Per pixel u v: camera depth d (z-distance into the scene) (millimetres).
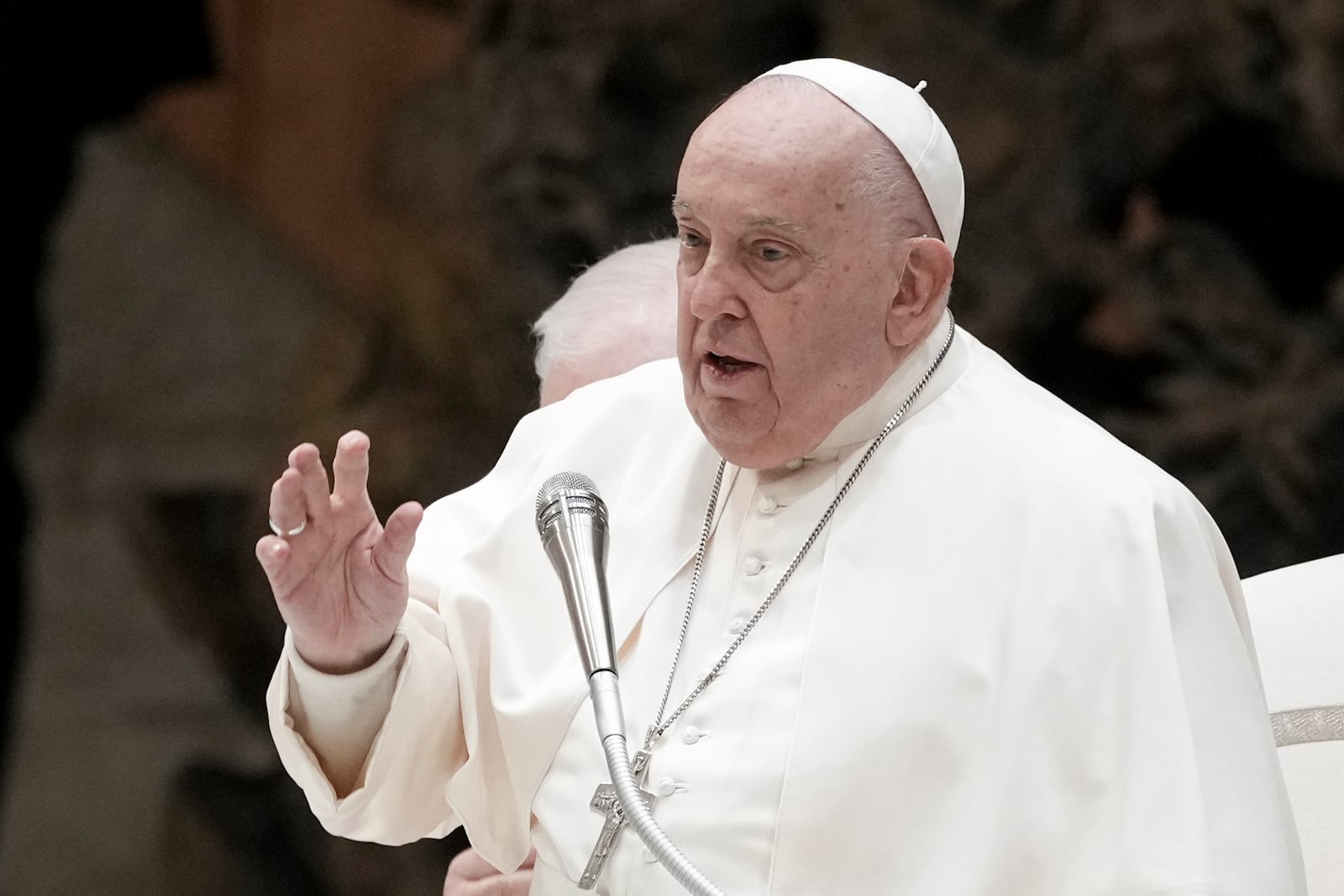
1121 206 36375
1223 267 35969
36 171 45062
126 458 44938
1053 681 7375
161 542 44812
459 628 8547
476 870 10117
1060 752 7277
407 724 8148
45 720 44188
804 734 7523
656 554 8500
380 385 42656
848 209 7617
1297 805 9609
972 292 36812
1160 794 7055
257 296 44688
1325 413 34750
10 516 44812
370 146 43812
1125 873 6977
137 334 45219
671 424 9047
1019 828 7188
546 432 9305
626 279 11234
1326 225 35531
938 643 7578
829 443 8250
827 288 7637
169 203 45219
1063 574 7574
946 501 7934
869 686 7551
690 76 40000
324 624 7738
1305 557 34562
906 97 7984
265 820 43438
